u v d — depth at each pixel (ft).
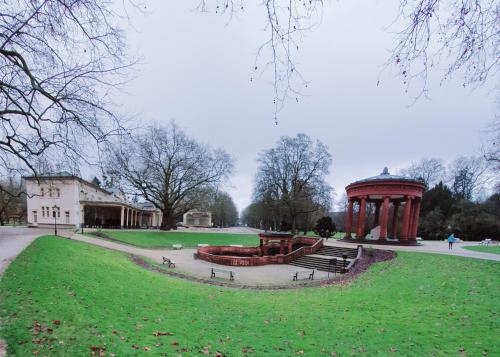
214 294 36.96
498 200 131.13
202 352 17.80
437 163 179.52
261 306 31.58
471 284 34.17
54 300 23.21
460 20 8.89
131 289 32.19
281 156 153.89
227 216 368.89
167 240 114.11
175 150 139.85
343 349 19.30
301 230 196.75
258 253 94.32
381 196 90.84
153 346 17.76
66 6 14.49
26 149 21.79
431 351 18.47
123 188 132.46
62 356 14.78
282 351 18.93
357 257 64.69
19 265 31.91
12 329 17.02
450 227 133.08
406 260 54.24
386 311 28.04
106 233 101.65
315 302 33.47
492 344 18.79
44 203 126.31
